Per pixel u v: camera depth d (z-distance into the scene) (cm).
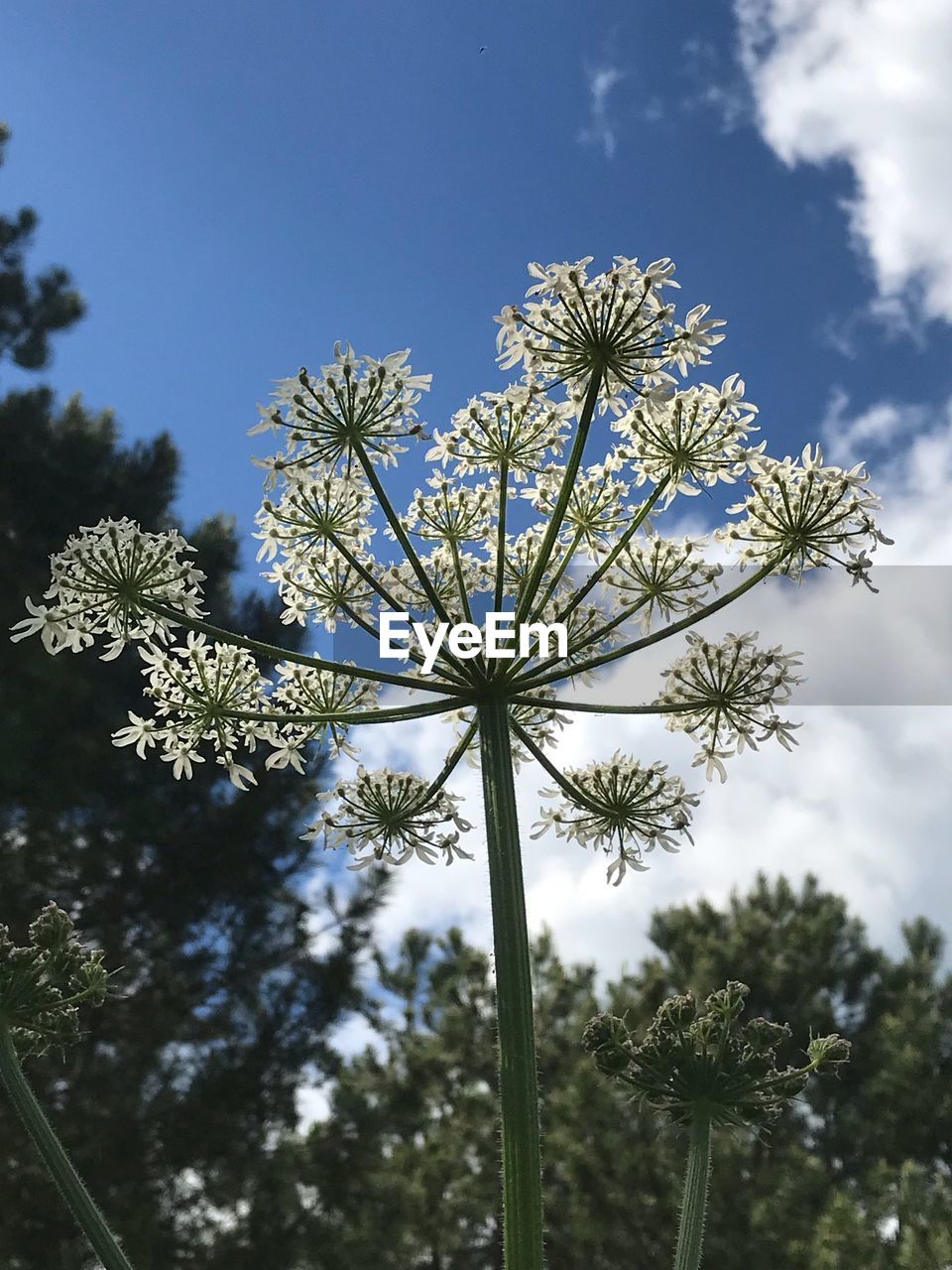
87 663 1786
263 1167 1667
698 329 400
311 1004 1842
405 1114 1945
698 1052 365
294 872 1919
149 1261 1544
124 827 1708
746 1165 1830
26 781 1681
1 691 1666
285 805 1888
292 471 425
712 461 423
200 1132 1628
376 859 473
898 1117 2048
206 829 1806
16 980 321
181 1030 1745
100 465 1977
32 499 1836
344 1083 1872
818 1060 364
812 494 420
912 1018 2189
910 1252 1600
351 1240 1750
